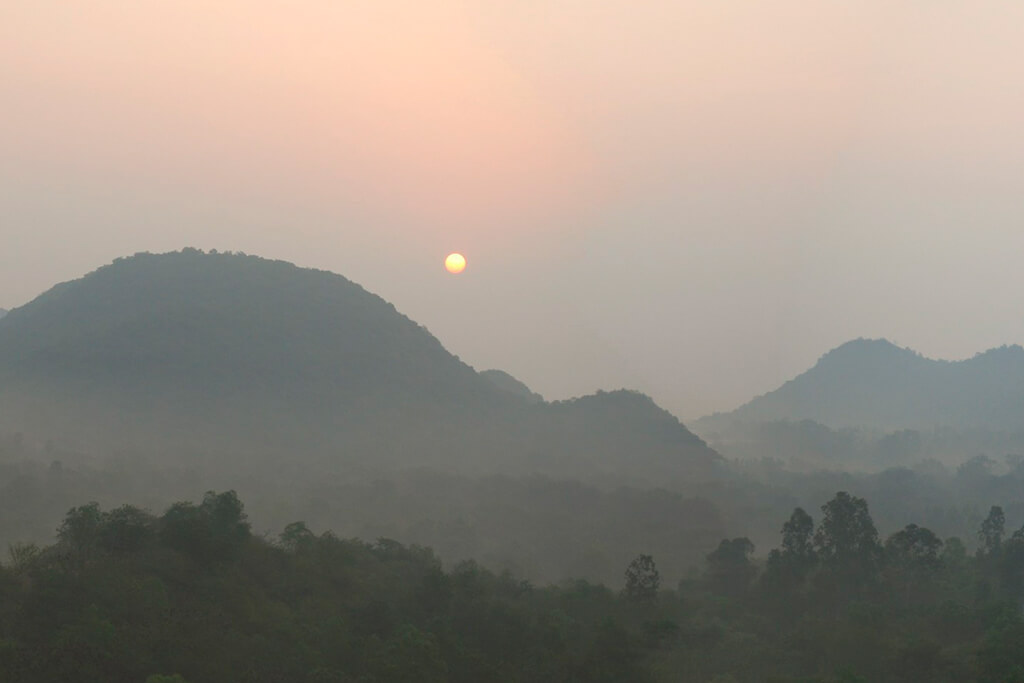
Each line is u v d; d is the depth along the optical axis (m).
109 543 67.06
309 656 59.56
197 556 68.62
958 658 76.94
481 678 62.16
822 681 69.88
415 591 76.19
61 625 55.75
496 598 81.88
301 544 81.00
